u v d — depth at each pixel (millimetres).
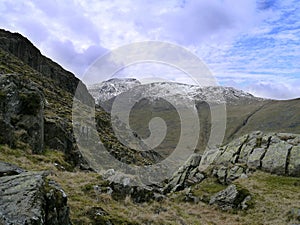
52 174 18328
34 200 7727
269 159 35344
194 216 21672
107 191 17547
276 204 25062
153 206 19031
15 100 24047
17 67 90938
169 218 17828
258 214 23891
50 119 30844
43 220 7480
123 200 17609
